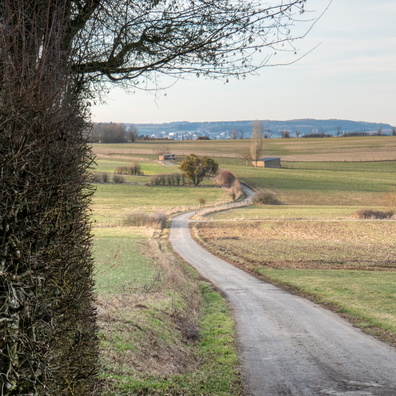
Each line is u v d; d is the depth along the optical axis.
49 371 7.28
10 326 6.53
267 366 22.28
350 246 89.12
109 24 10.18
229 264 69.69
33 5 8.15
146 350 21.33
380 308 36.81
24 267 6.80
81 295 8.86
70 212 8.65
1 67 6.49
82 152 9.58
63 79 7.99
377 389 18.73
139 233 102.50
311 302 41.72
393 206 145.00
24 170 6.94
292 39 9.97
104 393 14.91
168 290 38.72
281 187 199.38
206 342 27.70
